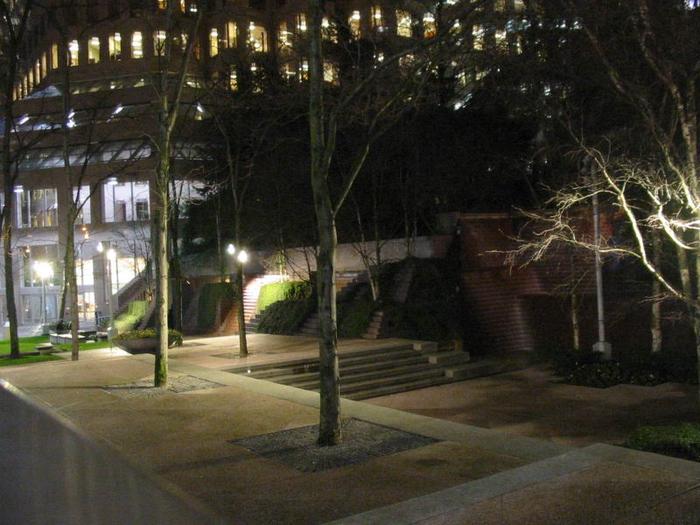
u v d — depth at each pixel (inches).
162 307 556.7
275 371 724.7
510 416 606.2
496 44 608.1
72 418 439.2
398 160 1066.1
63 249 1776.6
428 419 409.7
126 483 294.5
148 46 1950.1
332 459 324.5
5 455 346.0
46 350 960.3
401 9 681.0
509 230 1046.4
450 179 1095.0
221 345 934.4
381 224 1177.4
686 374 698.8
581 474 284.2
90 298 1871.3
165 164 572.1
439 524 231.0
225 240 1451.8
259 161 1197.7
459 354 840.9
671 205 621.3
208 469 314.0
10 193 917.8
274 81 990.4
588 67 647.8
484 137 1095.6
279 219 1229.1
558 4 557.9
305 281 1173.7
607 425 555.5
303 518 246.5
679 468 291.3
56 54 2085.4
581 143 580.1
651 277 797.9
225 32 1737.2
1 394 541.3
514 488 266.4
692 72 449.7
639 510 242.2
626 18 533.0
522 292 1028.5
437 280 978.7
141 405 477.1
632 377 717.3
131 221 1731.1
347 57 849.5
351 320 954.1
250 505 262.2
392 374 768.3
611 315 860.6
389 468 307.4
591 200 824.3
